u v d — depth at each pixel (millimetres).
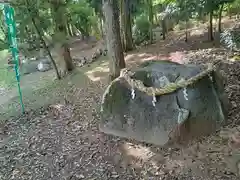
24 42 6168
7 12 4727
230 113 3629
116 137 3674
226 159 2961
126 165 3141
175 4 7301
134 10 8406
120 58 5086
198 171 2879
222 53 5711
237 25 6789
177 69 3613
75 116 4414
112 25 4891
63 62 6750
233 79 4500
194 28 8383
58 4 6309
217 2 5914
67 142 3732
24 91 6016
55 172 3201
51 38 6480
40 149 3662
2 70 6879
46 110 4828
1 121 4613
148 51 7332
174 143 3301
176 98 3344
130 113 3580
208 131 3359
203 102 3332
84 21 10633
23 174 3234
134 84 3523
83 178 3043
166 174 2910
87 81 5918
